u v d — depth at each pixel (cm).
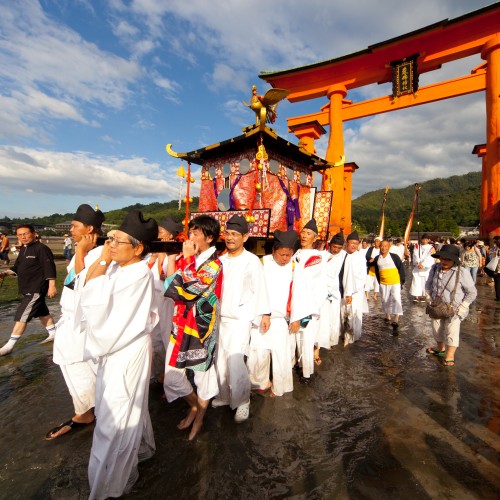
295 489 227
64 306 298
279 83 1945
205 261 291
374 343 580
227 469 246
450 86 1669
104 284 216
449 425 310
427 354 520
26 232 485
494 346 562
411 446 276
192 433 283
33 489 225
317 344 470
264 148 522
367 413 332
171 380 284
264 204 566
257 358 367
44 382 389
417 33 1552
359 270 569
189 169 650
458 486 231
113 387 219
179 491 224
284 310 371
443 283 473
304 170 710
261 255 495
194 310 275
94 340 214
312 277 444
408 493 224
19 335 484
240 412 311
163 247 317
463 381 413
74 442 277
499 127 1492
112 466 210
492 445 279
